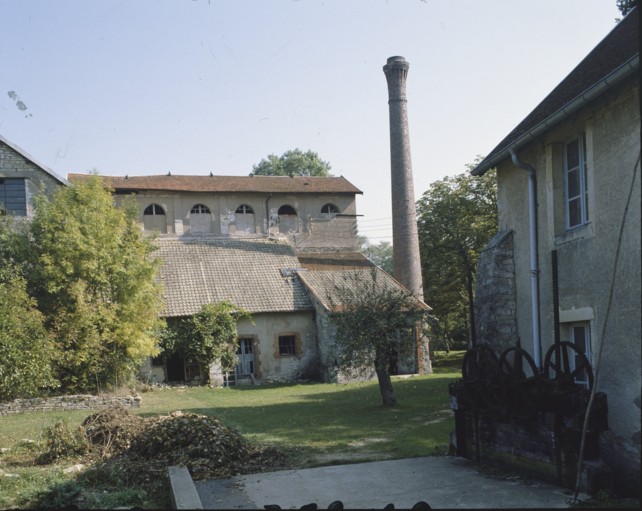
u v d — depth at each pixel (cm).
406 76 3528
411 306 1733
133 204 2514
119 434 1093
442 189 3400
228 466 932
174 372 2684
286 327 2784
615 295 782
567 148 948
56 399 1869
